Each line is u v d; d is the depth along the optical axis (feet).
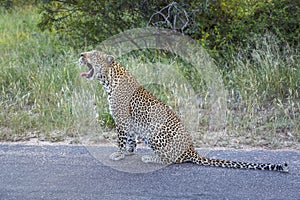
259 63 68.64
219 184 41.52
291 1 76.84
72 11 82.12
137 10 77.77
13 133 56.34
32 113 62.28
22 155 48.62
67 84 66.90
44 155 48.70
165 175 43.55
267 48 68.49
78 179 42.57
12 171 44.34
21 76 70.54
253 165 44.70
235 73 67.92
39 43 86.28
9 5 100.48
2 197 39.01
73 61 72.18
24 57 79.00
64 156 48.39
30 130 57.62
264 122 59.11
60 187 40.91
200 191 40.14
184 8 75.20
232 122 58.49
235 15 76.69
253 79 65.92
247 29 75.10
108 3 74.74
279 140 53.88
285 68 67.56
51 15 80.84
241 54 72.49
